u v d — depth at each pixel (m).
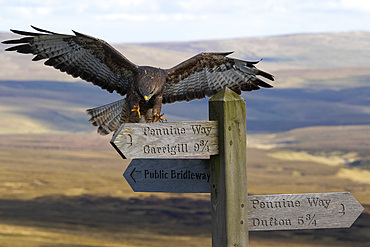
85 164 84.56
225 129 6.84
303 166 83.50
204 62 9.36
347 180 75.00
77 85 165.25
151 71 9.31
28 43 9.03
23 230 50.09
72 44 9.30
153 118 9.31
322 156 90.38
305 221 7.30
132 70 9.50
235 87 9.41
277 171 80.12
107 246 45.72
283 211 7.22
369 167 81.38
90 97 152.12
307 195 7.30
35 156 89.12
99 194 67.06
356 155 89.81
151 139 6.69
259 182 73.31
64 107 138.50
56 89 161.00
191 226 54.44
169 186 7.34
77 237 48.69
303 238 47.75
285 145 102.12
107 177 76.12
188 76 9.49
